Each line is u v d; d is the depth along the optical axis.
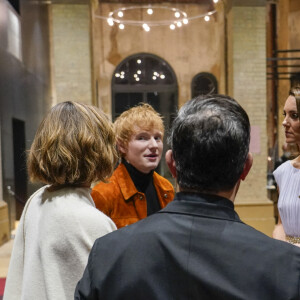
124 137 1.59
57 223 0.90
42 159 0.96
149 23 9.59
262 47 6.26
